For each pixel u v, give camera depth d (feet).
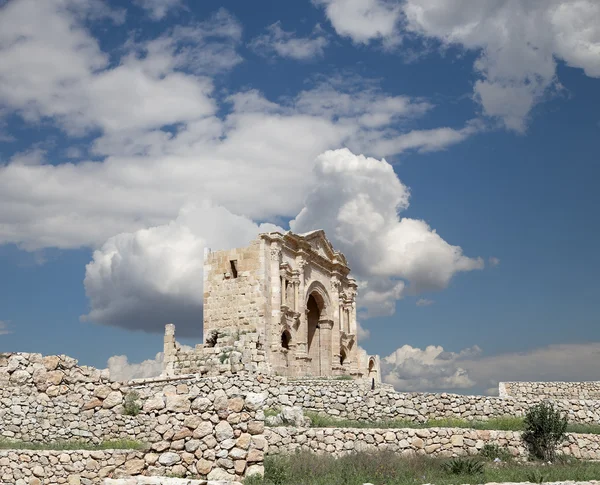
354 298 264.52
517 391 145.89
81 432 110.32
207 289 210.59
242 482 68.74
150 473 69.92
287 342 216.54
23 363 114.11
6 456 91.35
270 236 210.18
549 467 95.09
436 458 97.35
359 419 120.26
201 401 71.67
